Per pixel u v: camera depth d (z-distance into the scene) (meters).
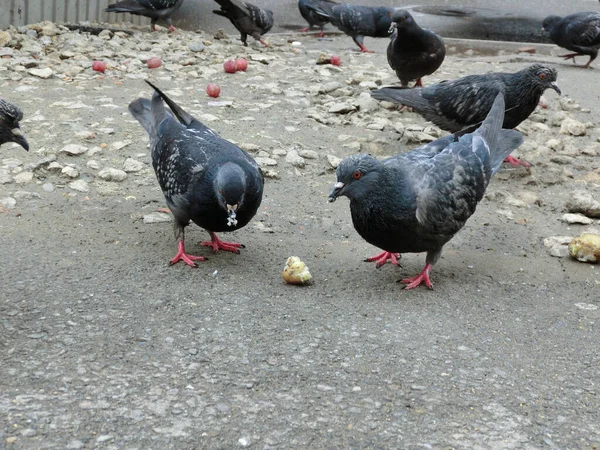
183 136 1.21
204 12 3.26
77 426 0.87
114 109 1.75
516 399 0.95
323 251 1.30
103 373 0.95
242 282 1.17
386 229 1.15
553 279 1.24
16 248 1.20
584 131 1.82
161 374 0.95
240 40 2.73
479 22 3.47
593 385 0.98
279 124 1.76
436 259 1.20
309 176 1.55
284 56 2.51
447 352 1.03
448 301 1.16
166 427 0.88
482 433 0.89
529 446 0.88
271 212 1.41
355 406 0.92
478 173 1.20
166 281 1.15
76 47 2.26
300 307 1.11
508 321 1.11
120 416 0.88
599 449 0.88
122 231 1.29
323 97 1.97
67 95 1.82
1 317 1.03
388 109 1.94
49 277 1.13
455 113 1.64
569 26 2.59
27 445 0.84
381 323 1.09
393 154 1.66
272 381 0.96
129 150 1.57
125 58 2.22
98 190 1.42
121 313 1.06
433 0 3.91
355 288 1.18
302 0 3.07
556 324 1.11
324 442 0.87
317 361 1.00
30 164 1.45
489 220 1.43
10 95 1.78
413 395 0.95
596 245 1.28
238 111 1.81
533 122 1.89
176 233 1.22
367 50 2.78
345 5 2.76
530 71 1.58
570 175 1.61
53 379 0.93
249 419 0.89
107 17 2.79
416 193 1.13
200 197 1.15
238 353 1.00
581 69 2.59
